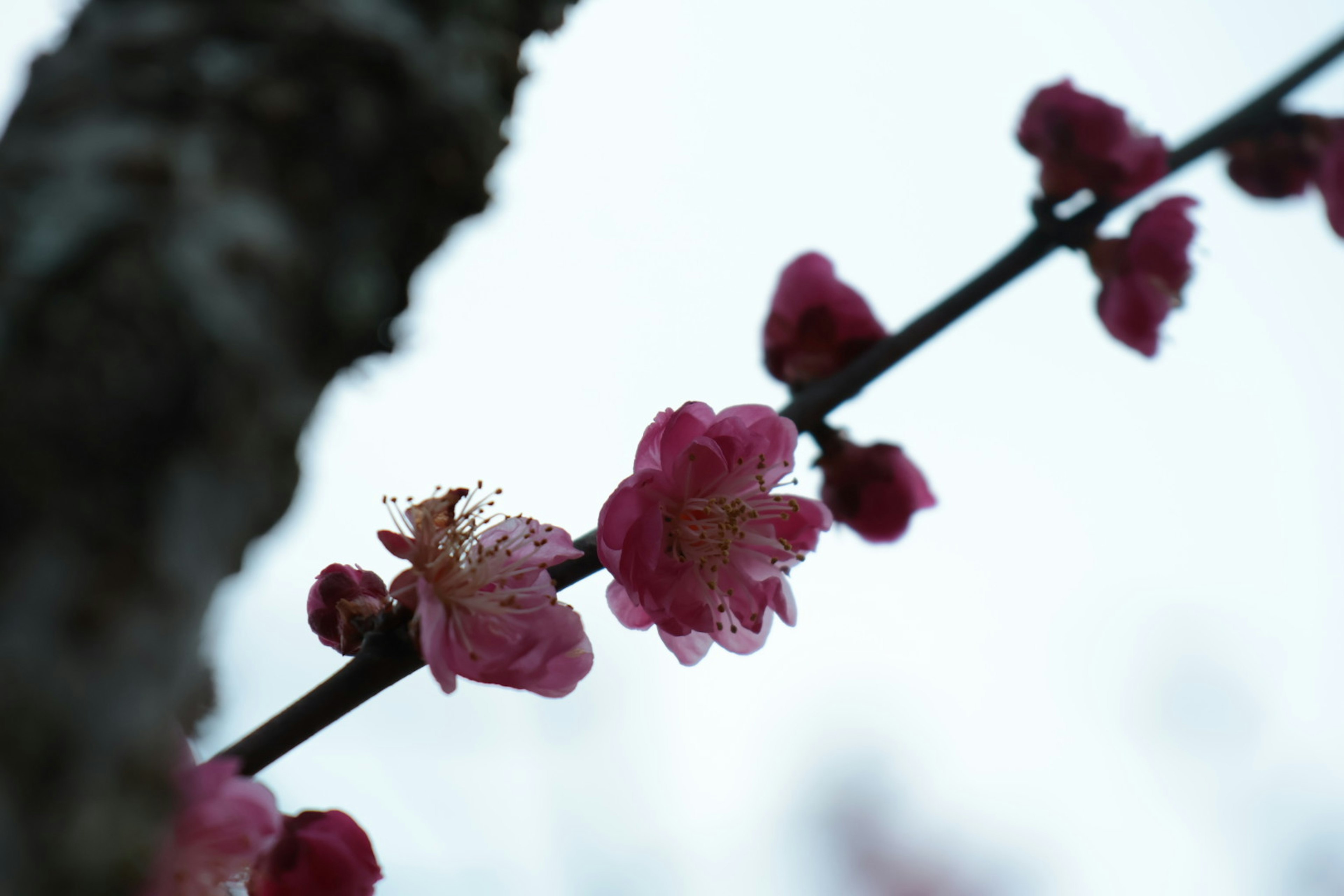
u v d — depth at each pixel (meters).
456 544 0.34
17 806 0.12
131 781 0.13
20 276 0.14
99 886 0.12
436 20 0.19
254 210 0.16
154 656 0.13
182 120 0.16
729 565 0.38
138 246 0.14
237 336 0.14
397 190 0.18
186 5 0.17
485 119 0.19
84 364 0.13
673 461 0.38
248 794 0.24
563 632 0.35
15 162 0.15
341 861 0.31
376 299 0.17
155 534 0.13
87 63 0.17
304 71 0.17
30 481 0.13
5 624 0.12
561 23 0.22
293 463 0.16
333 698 0.32
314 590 0.37
